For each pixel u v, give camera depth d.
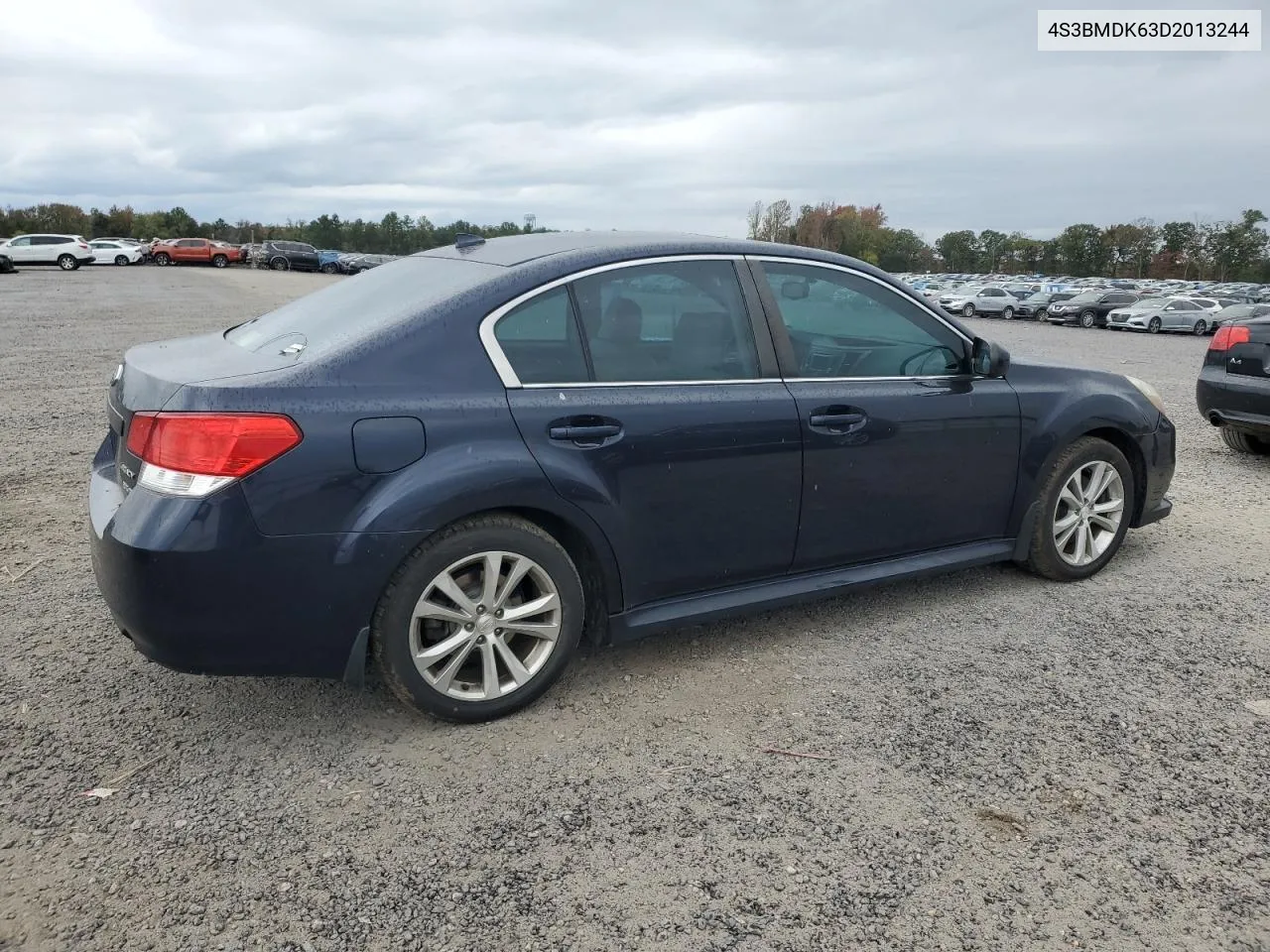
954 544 4.08
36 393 9.20
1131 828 2.57
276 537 2.60
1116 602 4.23
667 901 2.26
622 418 3.09
